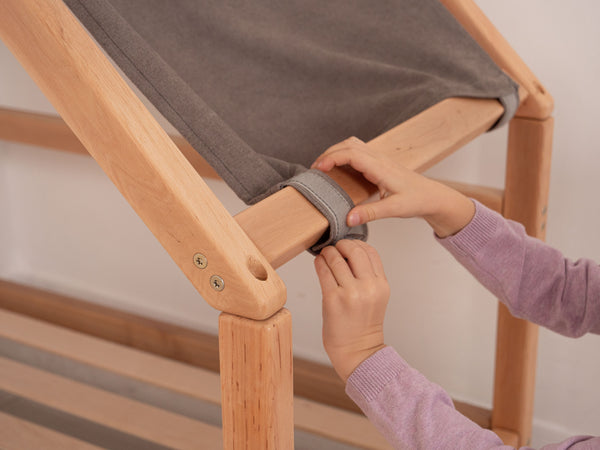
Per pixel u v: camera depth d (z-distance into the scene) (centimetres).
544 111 83
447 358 123
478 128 69
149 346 134
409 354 126
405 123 64
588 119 99
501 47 83
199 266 44
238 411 46
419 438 49
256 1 79
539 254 68
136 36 61
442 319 121
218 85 73
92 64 44
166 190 43
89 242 149
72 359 131
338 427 108
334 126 73
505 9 100
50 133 122
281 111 73
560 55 98
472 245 65
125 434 113
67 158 144
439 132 65
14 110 128
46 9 44
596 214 103
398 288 122
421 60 77
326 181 52
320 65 75
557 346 113
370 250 51
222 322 44
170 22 75
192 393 116
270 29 77
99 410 111
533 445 120
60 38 44
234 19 76
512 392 100
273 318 44
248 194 57
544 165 87
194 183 44
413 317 123
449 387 125
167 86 60
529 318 70
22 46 45
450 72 76
